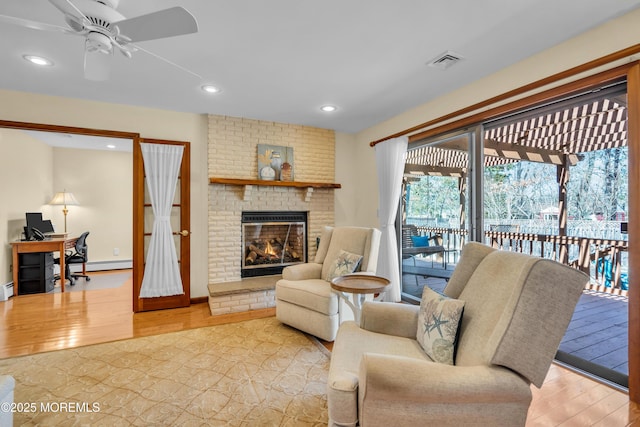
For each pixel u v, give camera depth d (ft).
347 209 15.71
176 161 12.16
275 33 6.97
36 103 10.48
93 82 9.57
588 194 9.44
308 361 7.75
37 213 15.40
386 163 12.85
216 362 7.68
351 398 4.08
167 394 6.33
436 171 12.47
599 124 9.03
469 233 9.96
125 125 11.62
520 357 3.67
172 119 12.33
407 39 7.23
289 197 14.34
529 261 3.95
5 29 6.74
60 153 18.58
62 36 7.02
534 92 7.89
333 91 10.30
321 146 14.98
